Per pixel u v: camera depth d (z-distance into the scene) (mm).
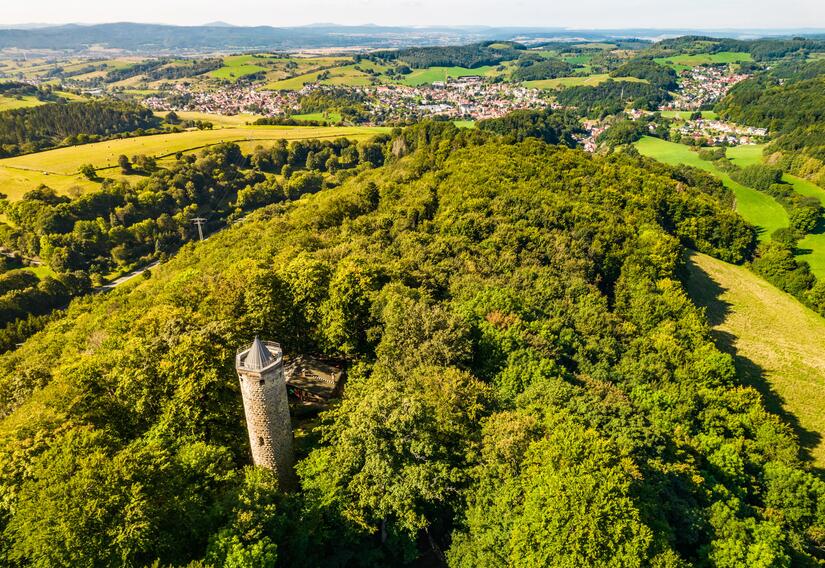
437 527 37656
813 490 46031
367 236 82000
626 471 32750
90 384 41781
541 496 30250
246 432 41750
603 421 40344
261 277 53875
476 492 34438
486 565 31406
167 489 31328
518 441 34344
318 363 54344
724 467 46688
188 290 58656
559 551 28672
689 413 53969
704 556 33469
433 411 37469
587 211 95000
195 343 41812
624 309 77750
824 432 64000
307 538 32125
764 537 34375
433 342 45812
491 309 55344
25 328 102188
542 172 116125
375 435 35000
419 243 75750
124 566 27969
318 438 41406
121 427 40156
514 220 88562
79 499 28641
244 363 33031
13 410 50469
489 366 47531
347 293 52438
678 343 66688
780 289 99625
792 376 73250
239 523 30062
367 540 35625
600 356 58406
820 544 44125
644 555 28375
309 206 114688
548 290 67812
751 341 80938
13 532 30000
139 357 42594
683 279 92375
